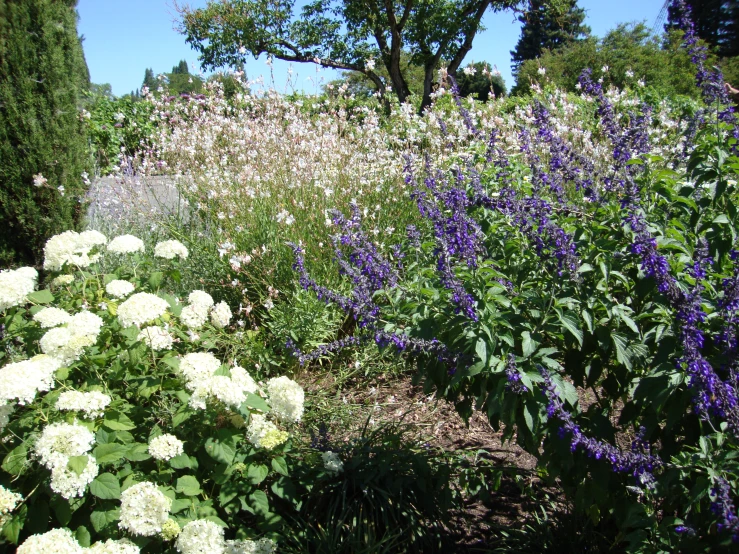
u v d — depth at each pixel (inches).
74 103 187.0
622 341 87.4
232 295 195.9
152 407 109.0
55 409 96.7
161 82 346.6
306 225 206.2
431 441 143.6
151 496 86.0
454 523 118.0
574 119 227.3
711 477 68.0
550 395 80.2
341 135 279.4
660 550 76.4
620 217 98.4
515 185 128.7
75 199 191.3
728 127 96.3
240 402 97.0
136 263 136.7
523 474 122.2
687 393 78.1
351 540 101.7
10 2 169.0
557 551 103.1
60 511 87.8
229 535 102.3
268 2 980.6
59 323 108.0
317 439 120.0
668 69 539.5
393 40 988.6
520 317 92.2
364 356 180.1
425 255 119.3
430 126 246.4
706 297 86.3
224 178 253.9
